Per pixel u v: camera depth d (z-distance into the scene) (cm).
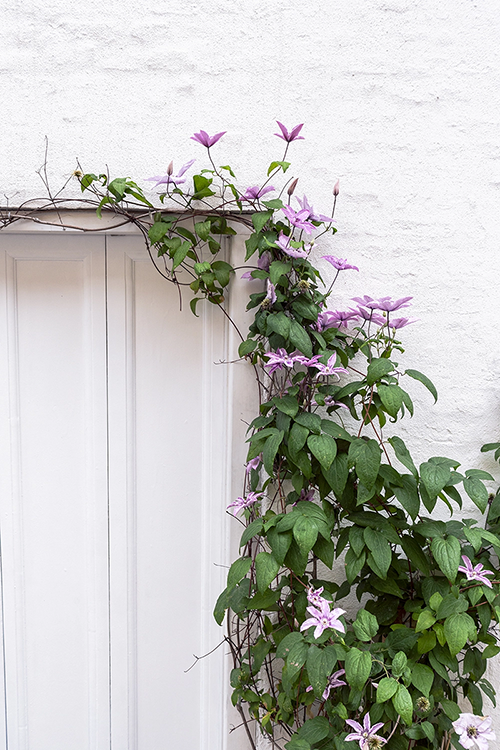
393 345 170
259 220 143
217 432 179
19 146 159
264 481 171
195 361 178
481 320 170
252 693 165
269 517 151
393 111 164
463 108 164
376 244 167
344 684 147
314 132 163
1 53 156
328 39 161
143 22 158
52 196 161
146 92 160
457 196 167
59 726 189
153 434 180
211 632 187
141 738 190
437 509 175
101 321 175
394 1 161
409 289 169
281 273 145
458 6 162
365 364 170
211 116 161
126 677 187
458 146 165
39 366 176
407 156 165
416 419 173
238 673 167
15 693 186
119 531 183
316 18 160
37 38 157
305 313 151
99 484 181
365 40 162
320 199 165
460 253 168
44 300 174
